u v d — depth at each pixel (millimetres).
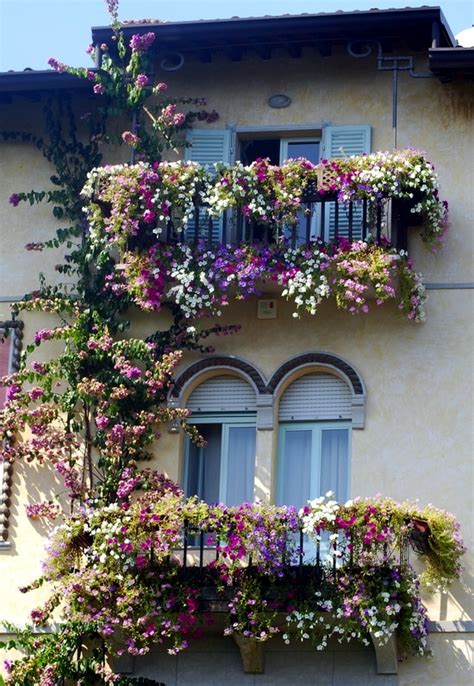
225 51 26125
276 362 24641
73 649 23203
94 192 24641
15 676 22953
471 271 24672
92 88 25969
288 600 22344
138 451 24344
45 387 24500
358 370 24406
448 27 25562
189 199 24438
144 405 24375
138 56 25578
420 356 24344
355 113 25828
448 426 23969
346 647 22969
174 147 25750
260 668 23000
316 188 24328
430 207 24375
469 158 25297
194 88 26266
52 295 25281
